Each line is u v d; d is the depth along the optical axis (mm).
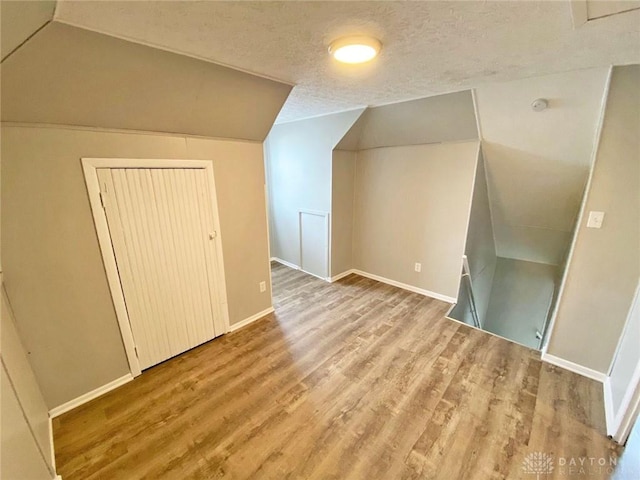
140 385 2084
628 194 1818
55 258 1711
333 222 3879
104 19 1165
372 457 1549
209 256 2486
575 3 1097
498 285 4719
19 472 1073
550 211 3336
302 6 1101
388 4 1092
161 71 1626
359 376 2166
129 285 2043
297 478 1447
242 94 2094
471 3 1093
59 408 1833
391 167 3613
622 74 1717
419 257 3594
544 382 2080
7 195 1513
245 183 2650
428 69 1859
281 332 2777
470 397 1950
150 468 1500
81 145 1707
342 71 1896
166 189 2129
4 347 1209
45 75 1349
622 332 1957
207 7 1089
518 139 2615
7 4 925
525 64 1771
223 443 1635
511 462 1517
